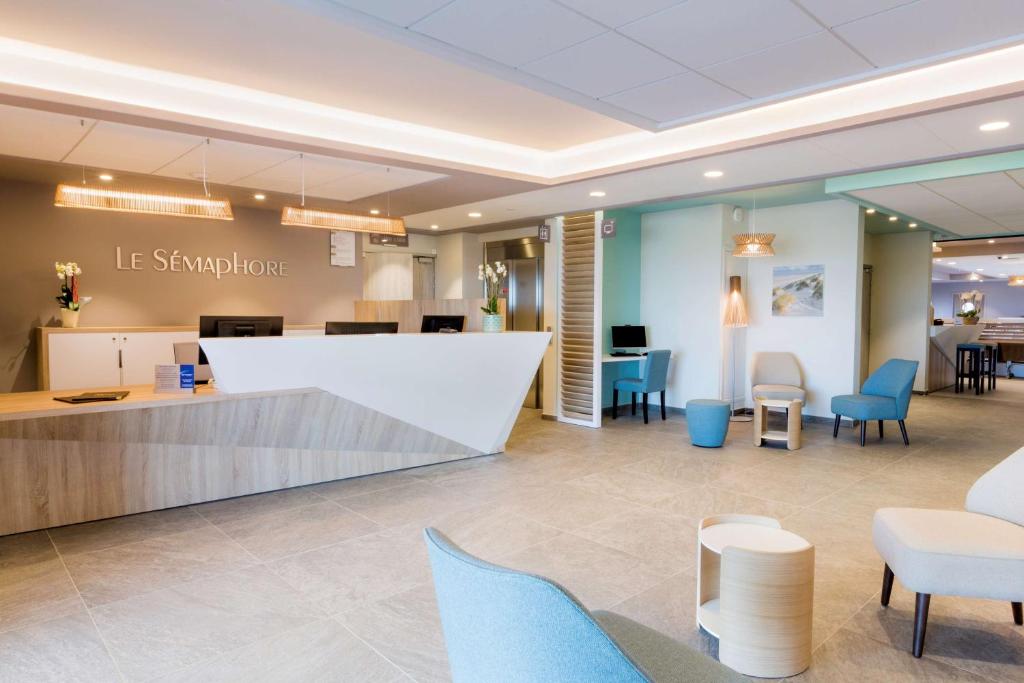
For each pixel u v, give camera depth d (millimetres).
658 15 2855
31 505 3928
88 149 4668
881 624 2826
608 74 3559
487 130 5340
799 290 8188
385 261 9891
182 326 6852
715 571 2861
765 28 2980
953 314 20406
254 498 4688
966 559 2441
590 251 7660
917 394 10594
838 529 4051
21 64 3664
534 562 3498
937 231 10062
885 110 3912
